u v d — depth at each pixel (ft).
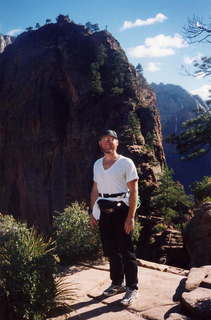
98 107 248.73
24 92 285.43
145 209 177.47
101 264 20.39
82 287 16.87
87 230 20.97
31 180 258.16
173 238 131.75
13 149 275.80
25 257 13.67
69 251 20.72
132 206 14.56
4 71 312.50
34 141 264.31
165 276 18.16
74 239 20.76
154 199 171.32
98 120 242.58
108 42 283.38
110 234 15.02
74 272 19.15
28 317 13.03
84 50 282.97
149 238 147.95
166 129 597.93
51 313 14.01
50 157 253.24
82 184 232.73
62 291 14.73
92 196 16.15
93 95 255.09
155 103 289.94
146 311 14.19
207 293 14.08
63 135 256.93
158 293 15.85
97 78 255.70
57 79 278.46
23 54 305.32
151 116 250.37
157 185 193.67
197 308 13.06
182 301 13.87
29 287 13.15
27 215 256.73
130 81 261.03
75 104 259.39
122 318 13.80
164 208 164.76
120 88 251.60
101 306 14.89
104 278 18.16
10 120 281.33
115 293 15.70
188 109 601.21
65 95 274.98
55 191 243.81
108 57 274.77
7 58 317.42
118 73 262.26
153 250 138.72
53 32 304.91
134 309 14.47
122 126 231.30
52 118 262.88
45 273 13.71
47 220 244.42
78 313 14.33
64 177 241.96
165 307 14.40
